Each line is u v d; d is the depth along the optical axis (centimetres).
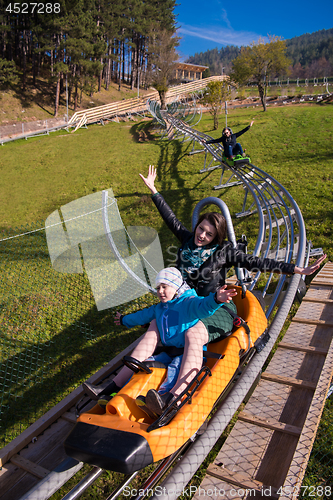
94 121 2984
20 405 482
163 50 3328
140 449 193
